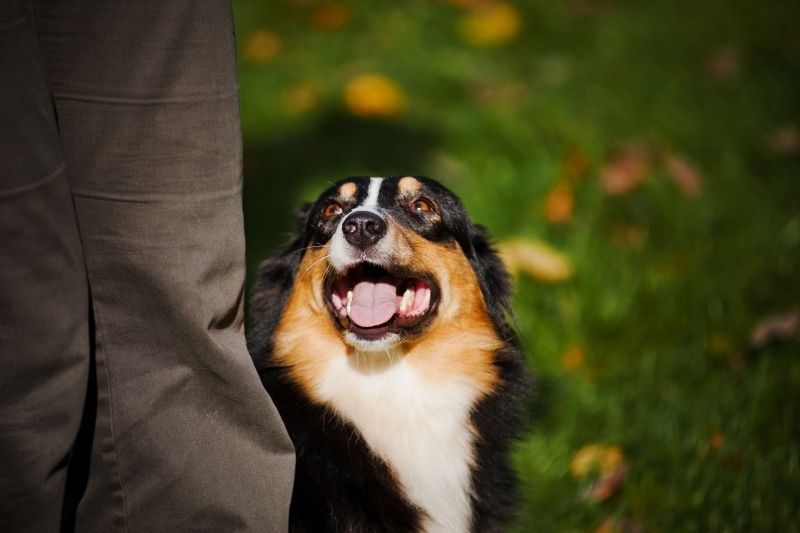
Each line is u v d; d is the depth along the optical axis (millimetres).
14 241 1879
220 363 2217
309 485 2789
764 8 7371
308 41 7137
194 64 2066
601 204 5324
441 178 5547
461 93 6414
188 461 2244
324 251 3098
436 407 3057
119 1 1976
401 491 2918
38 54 1904
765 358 4039
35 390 1966
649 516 3387
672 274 4820
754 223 5137
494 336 3264
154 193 2070
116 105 2008
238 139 2209
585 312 4555
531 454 3770
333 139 5969
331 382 3045
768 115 6055
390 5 7574
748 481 3367
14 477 1962
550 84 6488
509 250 4801
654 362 4199
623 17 7328
